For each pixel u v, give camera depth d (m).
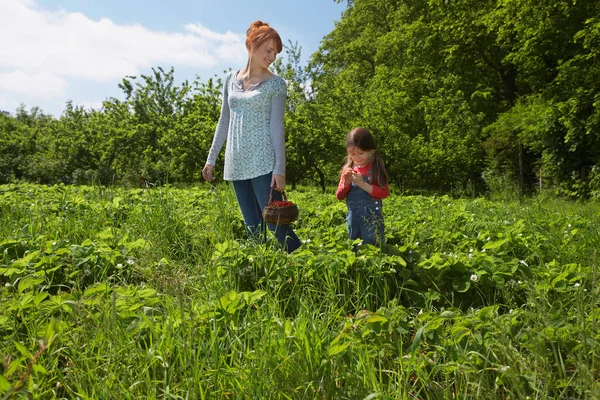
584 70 17.45
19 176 25.84
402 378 2.26
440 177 23.81
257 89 4.43
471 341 2.40
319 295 3.26
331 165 21.83
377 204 4.12
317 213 6.65
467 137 23.52
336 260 3.37
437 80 25.47
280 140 4.42
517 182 20.38
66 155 26.14
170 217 5.09
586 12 18.16
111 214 5.66
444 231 5.07
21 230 4.43
